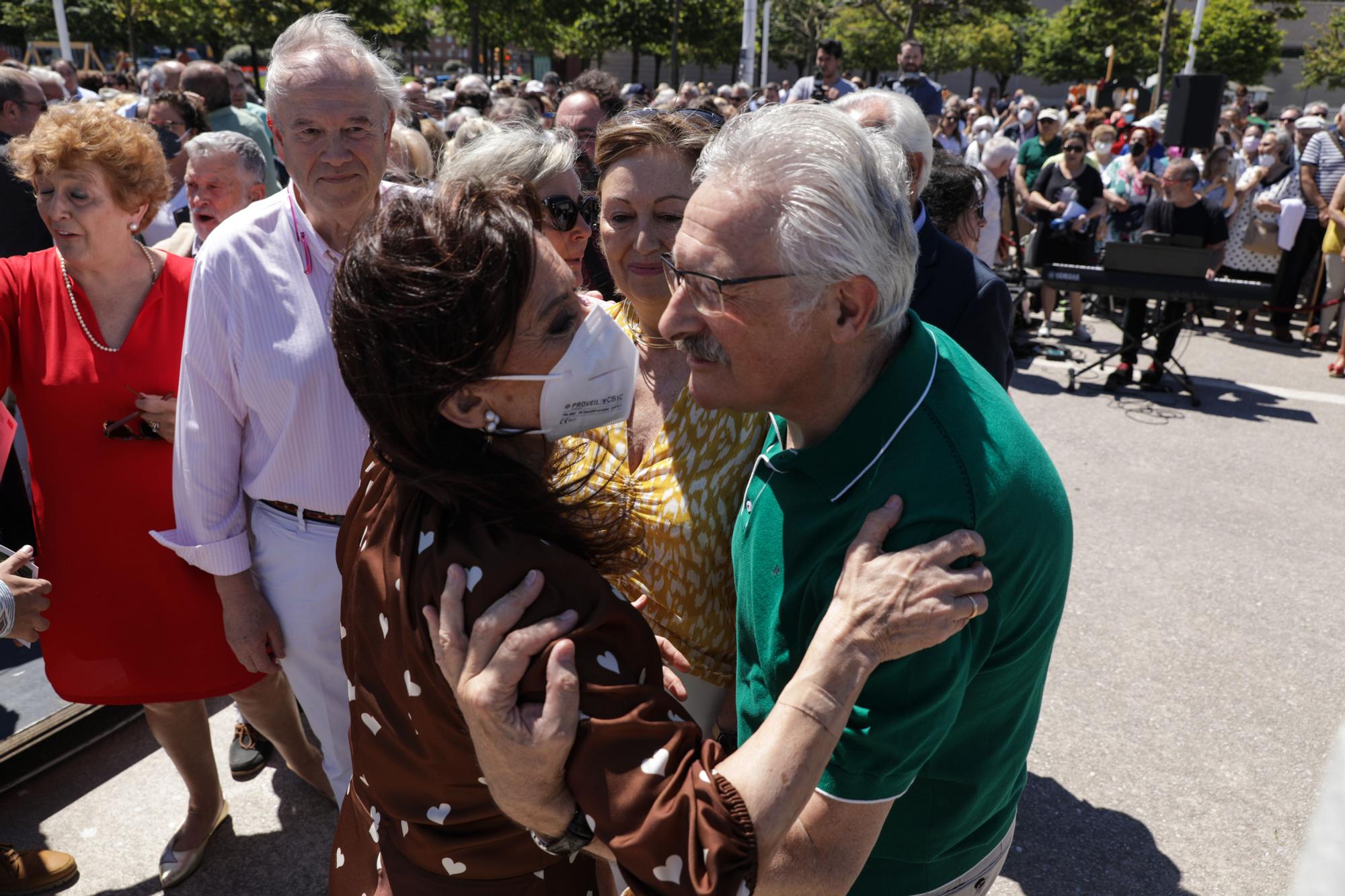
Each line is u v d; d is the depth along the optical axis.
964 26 40.03
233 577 2.17
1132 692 3.33
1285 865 2.60
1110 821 2.75
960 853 1.36
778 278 1.12
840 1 42.00
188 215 4.32
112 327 2.22
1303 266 8.04
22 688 2.93
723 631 1.75
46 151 2.05
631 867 0.95
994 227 6.54
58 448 2.22
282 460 2.07
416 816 1.14
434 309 0.99
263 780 2.86
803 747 1.02
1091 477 5.25
